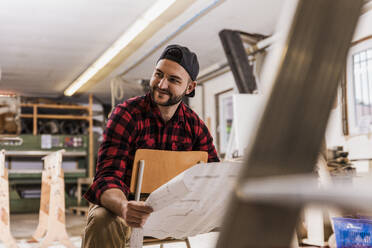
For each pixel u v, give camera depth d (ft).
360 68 16.06
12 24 19.61
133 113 5.33
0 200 12.87
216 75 26.81
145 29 20.29
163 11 17.21
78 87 31.81
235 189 0.66
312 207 0.53
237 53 18.83
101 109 39.75
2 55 24.50
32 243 14.12
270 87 0.73
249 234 0.64
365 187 0.49
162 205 3.49
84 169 33.06
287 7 0.76
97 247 4.49
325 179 8.16
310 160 0.72
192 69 5.25
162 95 5.13
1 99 30.71
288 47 0.74
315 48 0.75
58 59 25.41
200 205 3.59
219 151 27.12
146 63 25.94
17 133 31.19
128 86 31.58
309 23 0.76
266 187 0.59
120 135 5.16
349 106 16.33
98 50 23.62
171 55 5.13
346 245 8.23
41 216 14.70
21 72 28.53
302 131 0.72
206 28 20.22
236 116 14.94
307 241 11.14
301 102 0.73
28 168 32.53
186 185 3.15
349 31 0.77
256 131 0.71
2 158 13.01
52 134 33.58
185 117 5.75
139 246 4.05
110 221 4.56
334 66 0.76
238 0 17.11
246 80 18.62
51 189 12.94
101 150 5.14
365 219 8.05
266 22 19.33
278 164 0.70
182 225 4.13
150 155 4.88
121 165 5.08
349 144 16.11
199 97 28.91
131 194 5.15
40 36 21.33
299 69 0.74
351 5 0.78
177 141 5.66
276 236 0.63
